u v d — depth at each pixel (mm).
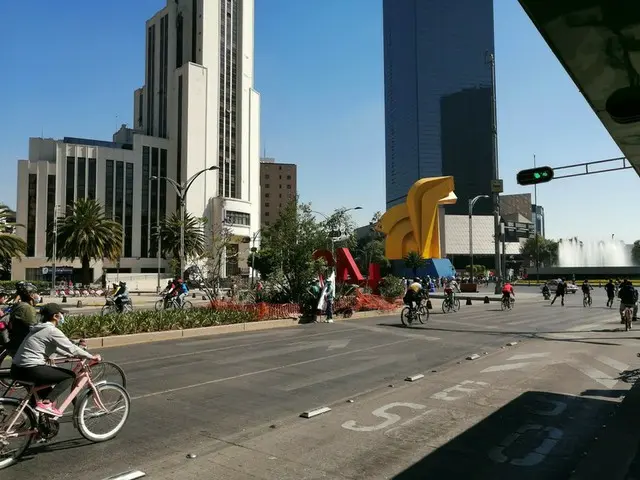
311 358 11289
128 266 83938
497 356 11664
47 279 76438
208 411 6914
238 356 11477
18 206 79375
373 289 28672
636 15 4094
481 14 129750
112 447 5453
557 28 4367
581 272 88000
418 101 129250
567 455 5340
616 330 16969
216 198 89312
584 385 8617
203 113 91125
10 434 4887
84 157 83438
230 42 97562
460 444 5652
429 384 8695
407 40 134125
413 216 68688
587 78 5219
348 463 5055
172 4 97625
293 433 6004
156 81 101188
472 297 41156
